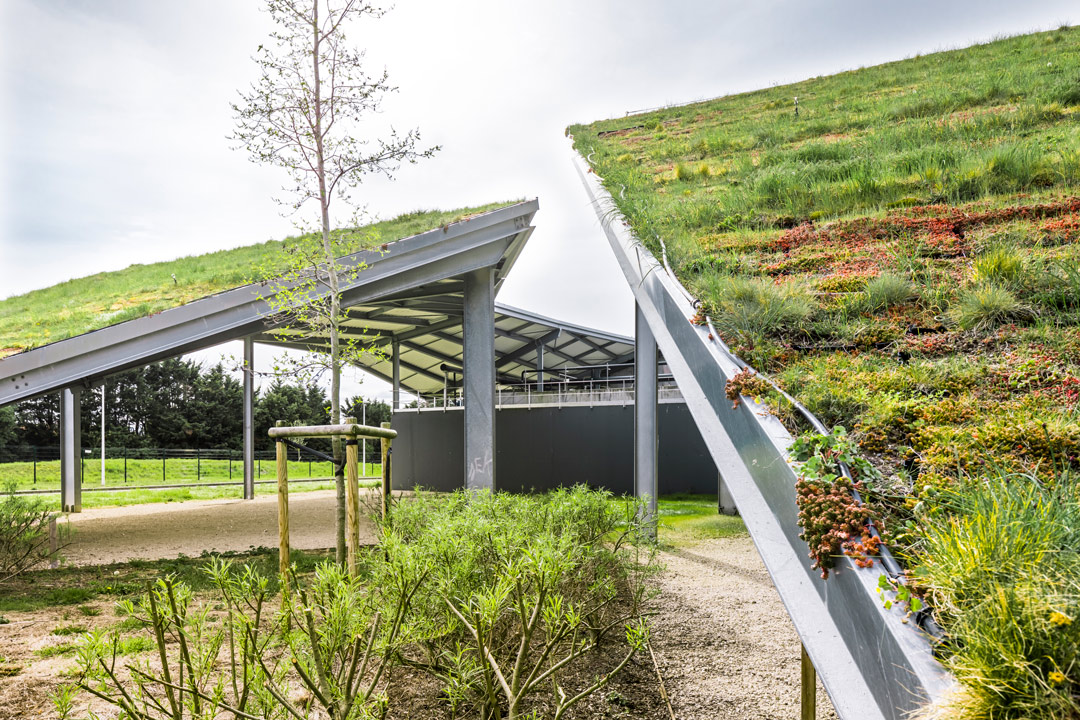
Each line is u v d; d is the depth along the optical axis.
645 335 14.83
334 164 10.03
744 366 4.71
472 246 17.89
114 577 9.73
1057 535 2.30
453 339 33.12
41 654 5.61
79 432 21.44
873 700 2.50
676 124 21.00
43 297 20.02
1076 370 4.27
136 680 2.89
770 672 6.16
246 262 17.80
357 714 3.22
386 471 6.46
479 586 4.40
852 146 11.85
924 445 3.65
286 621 3.27
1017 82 14.62
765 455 3.80
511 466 26.45
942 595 2.29
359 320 26.44
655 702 5.47
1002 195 8.04
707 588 9.60
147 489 30.67
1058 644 1.88
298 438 5.94
